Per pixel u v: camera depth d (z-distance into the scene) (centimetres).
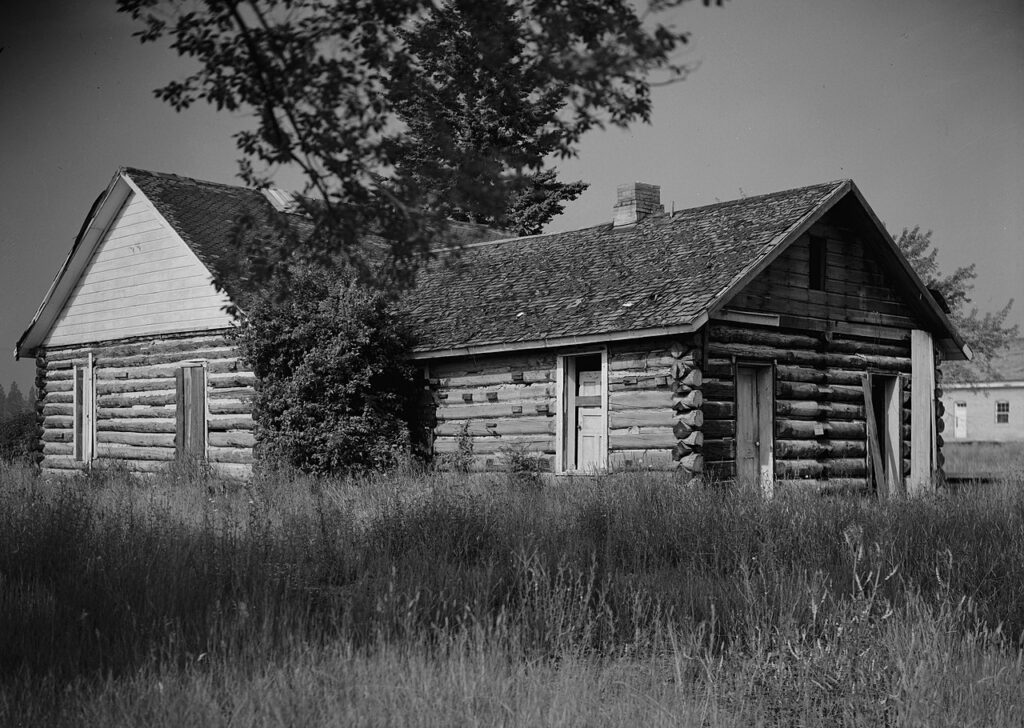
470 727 630
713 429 1916
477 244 2672
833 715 695
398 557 1148
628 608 903
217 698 677
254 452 2220
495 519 1291
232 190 2845
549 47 777
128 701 665
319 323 2192
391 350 2255
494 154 873
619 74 760
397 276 894
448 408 2253
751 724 679
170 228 2594
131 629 818
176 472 2269
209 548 1077
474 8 795
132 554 1041
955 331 2398
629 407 1962
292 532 1209
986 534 1198
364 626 852
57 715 657
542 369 2111
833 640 776
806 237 2136
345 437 2125
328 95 782
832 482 2131
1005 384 6184
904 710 668
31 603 881
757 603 898
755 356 2017
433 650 788
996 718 671
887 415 2327
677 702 684
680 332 1844
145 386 2673
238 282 913
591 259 2309
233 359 2459
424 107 866
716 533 1225
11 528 1156
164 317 2631
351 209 846
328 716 650
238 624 815
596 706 676
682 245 2159
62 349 2938
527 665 752
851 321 2222
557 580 946
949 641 784
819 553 1120
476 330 2192
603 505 1402
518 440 2138
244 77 794
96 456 2811
